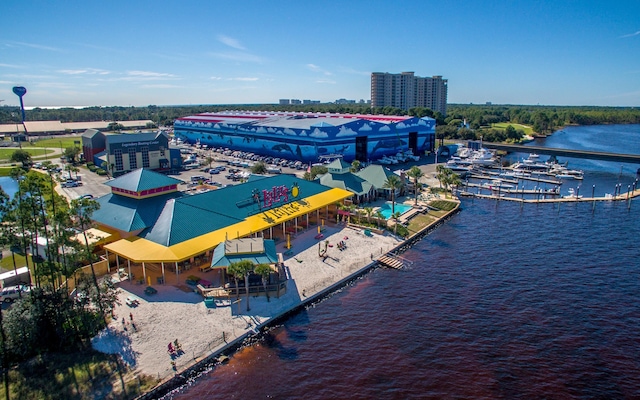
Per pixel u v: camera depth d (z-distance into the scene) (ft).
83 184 499.92
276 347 185.78
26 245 203.41
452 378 167.12
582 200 440.04
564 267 269.44
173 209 259.39
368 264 268.00
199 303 212.23
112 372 162.61
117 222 265.13
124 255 227.20
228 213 278.67
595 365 174.91
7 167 601.21
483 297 230.89
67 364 166.50
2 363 164.96
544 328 201.05
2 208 188.96
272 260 226.58
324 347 186.29
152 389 154.81
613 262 276.62
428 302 225.76
